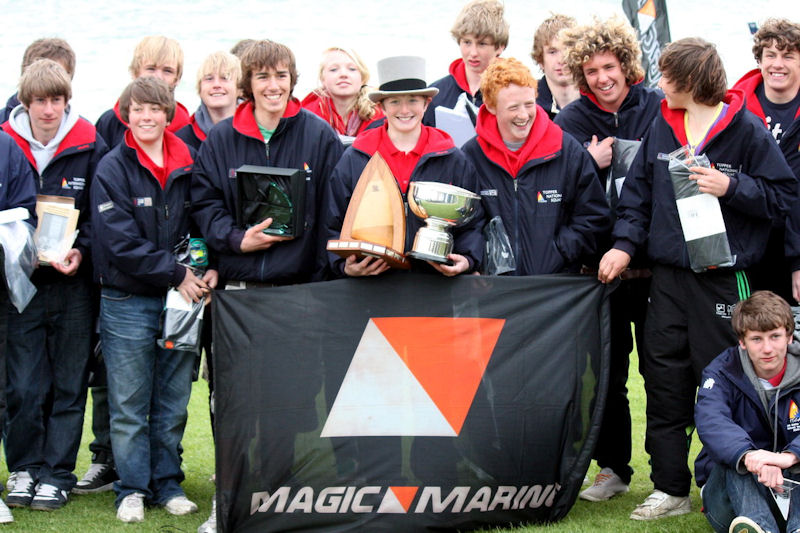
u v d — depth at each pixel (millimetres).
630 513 4957
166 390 5227
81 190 5340
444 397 4621
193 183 5078
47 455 5348
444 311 4680
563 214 4988
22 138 5234
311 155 5031
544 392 4688
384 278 4691
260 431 4633
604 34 5227
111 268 4992
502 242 4863
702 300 4766
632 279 5320
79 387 5387
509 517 4652
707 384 4480
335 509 4570
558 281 4762
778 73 5180
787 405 4355
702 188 4605
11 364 5309
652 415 4949
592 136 5422
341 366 4645
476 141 5023
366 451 4574
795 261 4895
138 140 4984
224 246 4930
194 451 6512
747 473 4211
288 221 4816
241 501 4613
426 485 4547
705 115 4766
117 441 5098
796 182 4785
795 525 4098
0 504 4984
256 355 4684
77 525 4926
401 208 4598
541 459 4664
